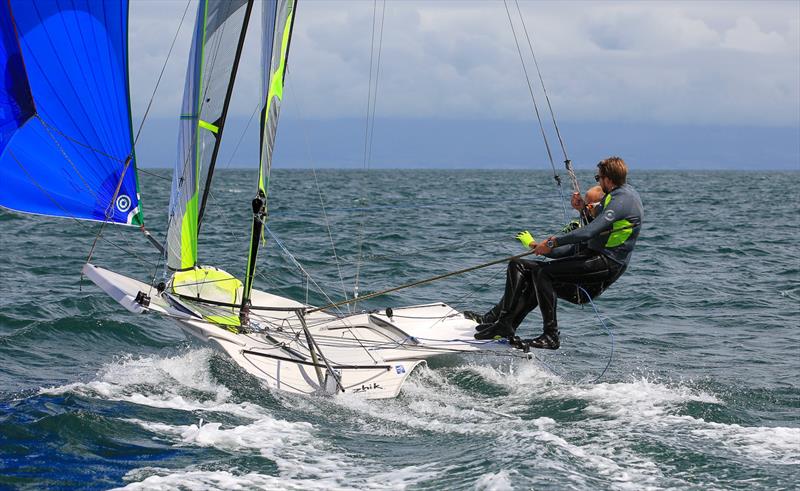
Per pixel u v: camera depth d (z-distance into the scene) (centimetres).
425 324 1509
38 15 1406
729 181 15112
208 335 1325
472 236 3522
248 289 1420
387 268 2595
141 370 1333
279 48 1342
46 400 1173
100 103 1470
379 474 915
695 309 2088
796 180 16325
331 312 1770
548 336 1329
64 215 1480
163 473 912
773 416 1204
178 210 1509
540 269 1319
